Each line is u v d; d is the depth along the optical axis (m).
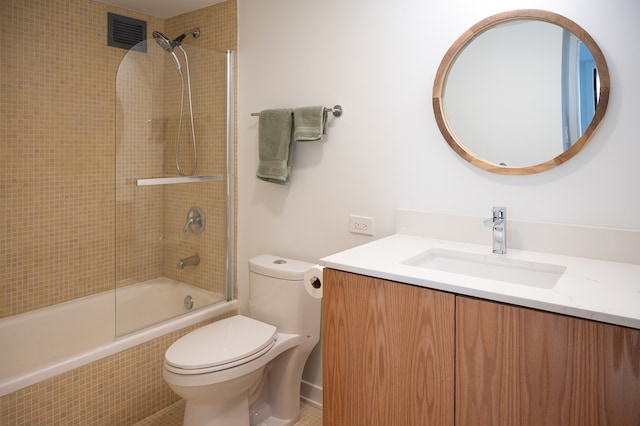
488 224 1.56
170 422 2.07
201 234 2.47
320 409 2.23
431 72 1.78
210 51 2.41
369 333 1.37
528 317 1.08
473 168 1.71
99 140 2.57
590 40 1.44
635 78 1.39
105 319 2.50
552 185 1.56
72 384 1.81
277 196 2.35
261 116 2.23
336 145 2.09
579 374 1.02
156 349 2.14
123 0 2.52
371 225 1.99
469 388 1.18
